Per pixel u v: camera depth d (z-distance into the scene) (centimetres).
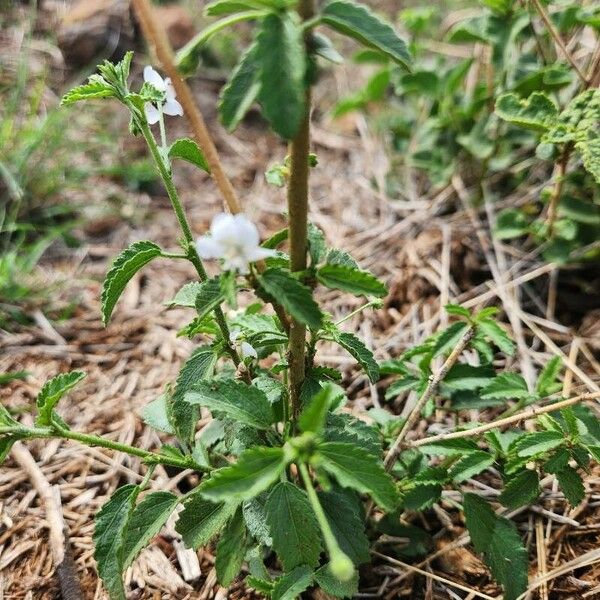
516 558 22
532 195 41
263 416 19
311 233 19
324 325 21
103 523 20
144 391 33
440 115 43
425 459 25
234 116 15
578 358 34
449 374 26
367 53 46
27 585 25
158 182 49
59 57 56
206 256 17
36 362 35
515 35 35
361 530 20
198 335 36
